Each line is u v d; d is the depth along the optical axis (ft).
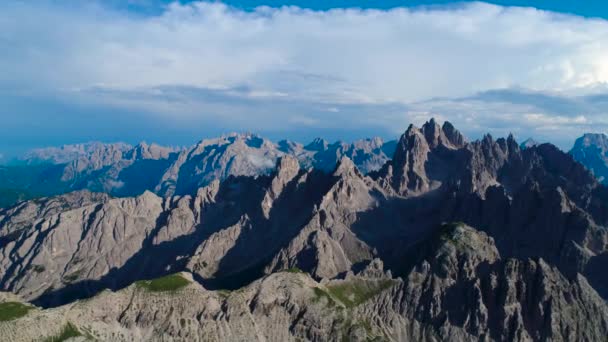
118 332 629.51
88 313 633.61
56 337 597.11
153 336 635.66
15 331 584.40
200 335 645.51
